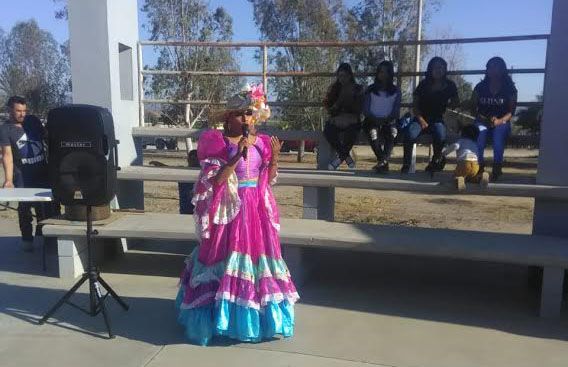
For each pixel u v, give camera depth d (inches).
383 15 1150.3
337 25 1206.3
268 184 157.1
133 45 267.4
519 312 179.0
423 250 180.4
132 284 205.2
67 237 207.6
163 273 220.1
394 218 371.6
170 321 168.1
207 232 149.0
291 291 153.6
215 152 148.8
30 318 169.5
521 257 171.9
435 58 237.8
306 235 191.5
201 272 151.4
